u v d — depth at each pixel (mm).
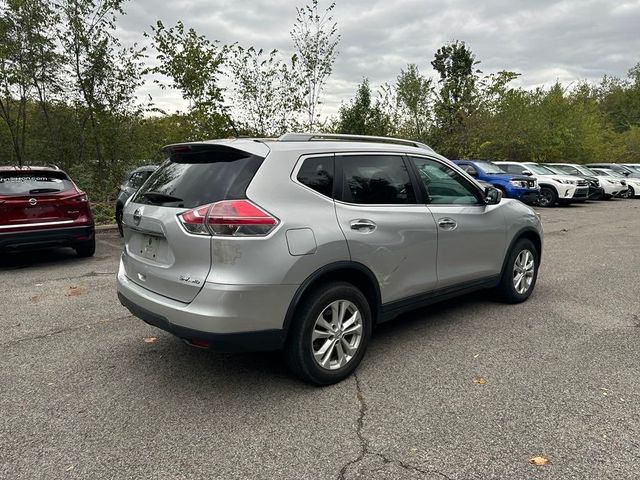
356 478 2404
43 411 3045
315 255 3141
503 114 26812
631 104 60156
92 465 2508
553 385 3371
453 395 3238
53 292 5816
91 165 13547
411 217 3830
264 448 2652
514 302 5242
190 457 2574
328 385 3391
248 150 3174
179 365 3740
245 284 2895
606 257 7984
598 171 23094
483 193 4660
